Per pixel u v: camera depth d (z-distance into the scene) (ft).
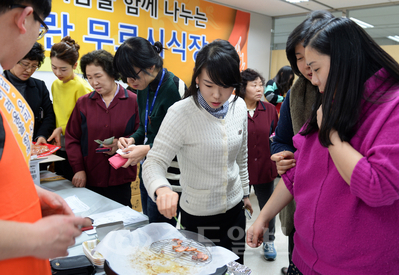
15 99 2.25
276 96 11.98
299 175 2.93
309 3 14.49
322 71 2.47
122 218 4.28
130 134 6.56
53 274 2.97
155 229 3.41
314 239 2.66
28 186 1.97
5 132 1.79
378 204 2.14
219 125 3.95
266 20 17.22
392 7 13.89
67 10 9.52
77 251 3.51
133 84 5.21
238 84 3.54
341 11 15.42
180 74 13.33
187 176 4.16
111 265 2.66
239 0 14.07
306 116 4.32
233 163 4.32
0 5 1.84
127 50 4.79
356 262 2.42
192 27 13.42
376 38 14.66
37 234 1.72
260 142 7.97
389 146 2.08
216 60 3.35
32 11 1.96
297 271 3.31
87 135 6.31
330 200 2.53
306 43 2.56
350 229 2.41
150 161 3.72
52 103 8.04
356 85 2.29
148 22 11.79
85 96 6.41
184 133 3.85
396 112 2.17
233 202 4.26
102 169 6.35
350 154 2.26
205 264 2.80
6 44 1.97
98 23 10.32
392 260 2.31
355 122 2.32
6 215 1.78
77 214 4.47
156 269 2.67
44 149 5.82
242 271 3.27
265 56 17.71
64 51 7.08
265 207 3.70
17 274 1.85
